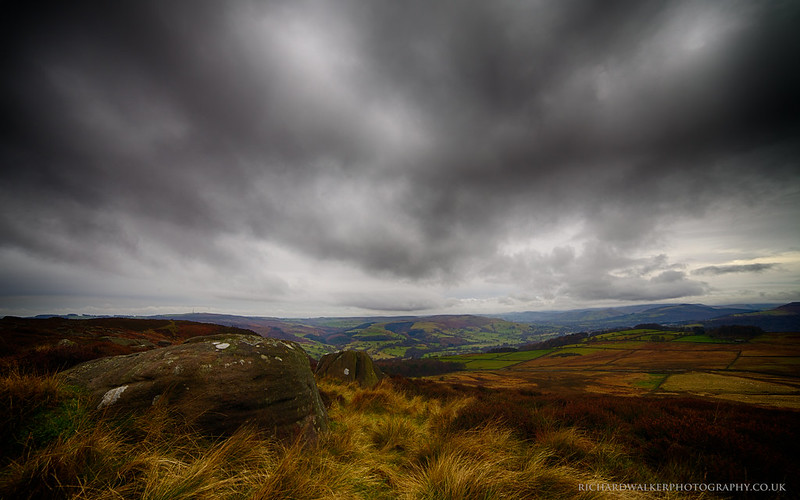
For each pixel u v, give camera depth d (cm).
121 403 441
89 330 2080
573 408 877
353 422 763
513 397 1430
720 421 748
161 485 315
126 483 328
